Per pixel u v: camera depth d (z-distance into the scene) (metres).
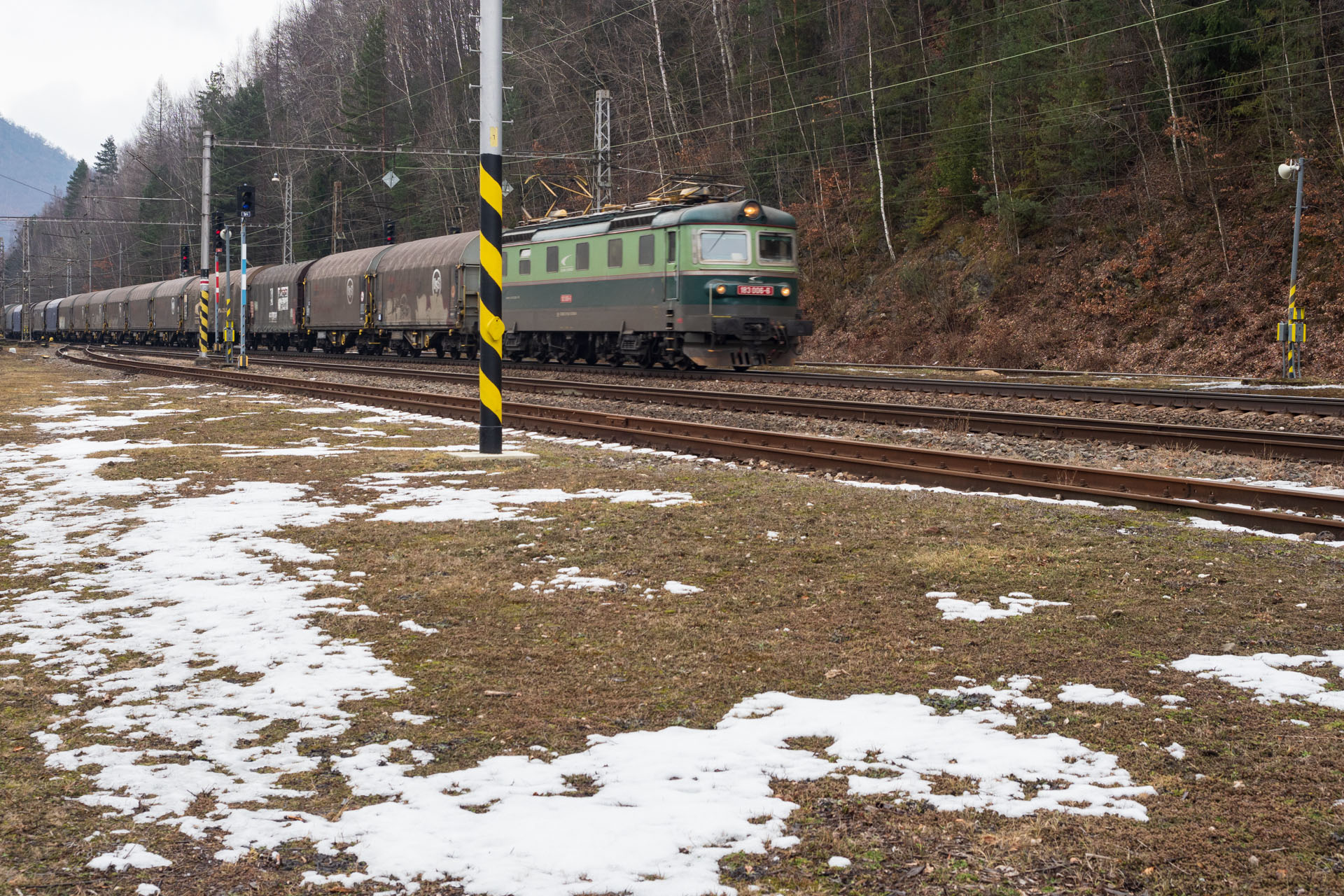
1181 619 6.59
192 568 8.16
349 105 86.69
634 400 22.11
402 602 7.21
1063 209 40.38
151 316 65.88
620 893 3.51
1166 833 3.88
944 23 50.09
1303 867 3.61
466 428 17.86
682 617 6.81
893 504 10.44
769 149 53.66
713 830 3.93
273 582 7.72
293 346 52.53
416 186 74.62
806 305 49.19
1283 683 5.40
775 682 5.61
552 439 16.45
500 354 14.59
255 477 12.65
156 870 3.68
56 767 4.54
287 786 4.38
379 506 10.74
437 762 4.64
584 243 29.77
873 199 49.19
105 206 154.00
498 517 10.02
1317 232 32.66
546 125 65.62
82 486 12.03
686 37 61.50
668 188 29.80
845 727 4.93
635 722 5.08
